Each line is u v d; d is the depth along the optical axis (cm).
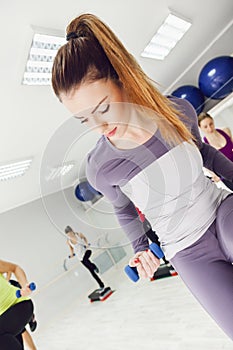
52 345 332
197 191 78
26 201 521
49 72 257
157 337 203
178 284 289
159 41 330
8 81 239
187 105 86
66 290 497
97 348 246
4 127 295
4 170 368
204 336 171
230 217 75
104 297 387
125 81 66
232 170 89
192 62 412
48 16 203
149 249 78
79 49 62
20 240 514
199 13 313
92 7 220
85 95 61
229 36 372
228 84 361
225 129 314
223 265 79
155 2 257
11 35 200
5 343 172
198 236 81
